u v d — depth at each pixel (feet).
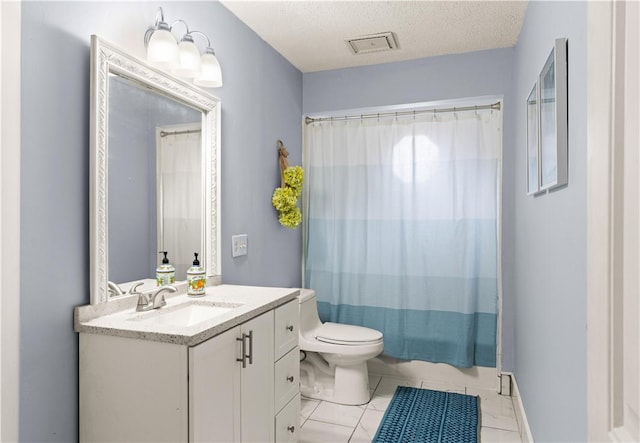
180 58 5.90
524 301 7.86
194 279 6.29
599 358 2.20
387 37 9.20
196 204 6.86
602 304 2.14
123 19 5.42
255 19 8.31
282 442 6.30
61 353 4.58
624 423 2.00
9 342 4.05
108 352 4.59
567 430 4.51
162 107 6.12
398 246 10.52
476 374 10.12
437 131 10.28
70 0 4.70
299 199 11.26
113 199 5.27
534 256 6.63
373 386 10.25
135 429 4.49
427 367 10.51
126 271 5.48
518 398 8.60
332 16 8.23
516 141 9.23
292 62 10.67
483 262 10.00
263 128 9.24
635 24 1.82
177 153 6.40
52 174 4.49
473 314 9.99
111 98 5.23
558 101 4.49
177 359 4.32
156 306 5.53
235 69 8.11
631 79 1.87
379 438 7.72
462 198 10.05
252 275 8.74
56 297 4.54
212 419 4.60
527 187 7.21
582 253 3.87
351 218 10.95
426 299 10.34
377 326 10.73
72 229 4.73
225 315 5.09
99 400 4.64
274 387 6.07
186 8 6.68
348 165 11.02
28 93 4.23
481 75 10.03
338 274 11.00
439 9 7.93
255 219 8.87
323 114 11.29
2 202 3.97
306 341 9.19
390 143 10.66
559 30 4.83
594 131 2.26
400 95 10.64
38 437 4.33
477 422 8.36
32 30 4.27
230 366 4.97
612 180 2.02
